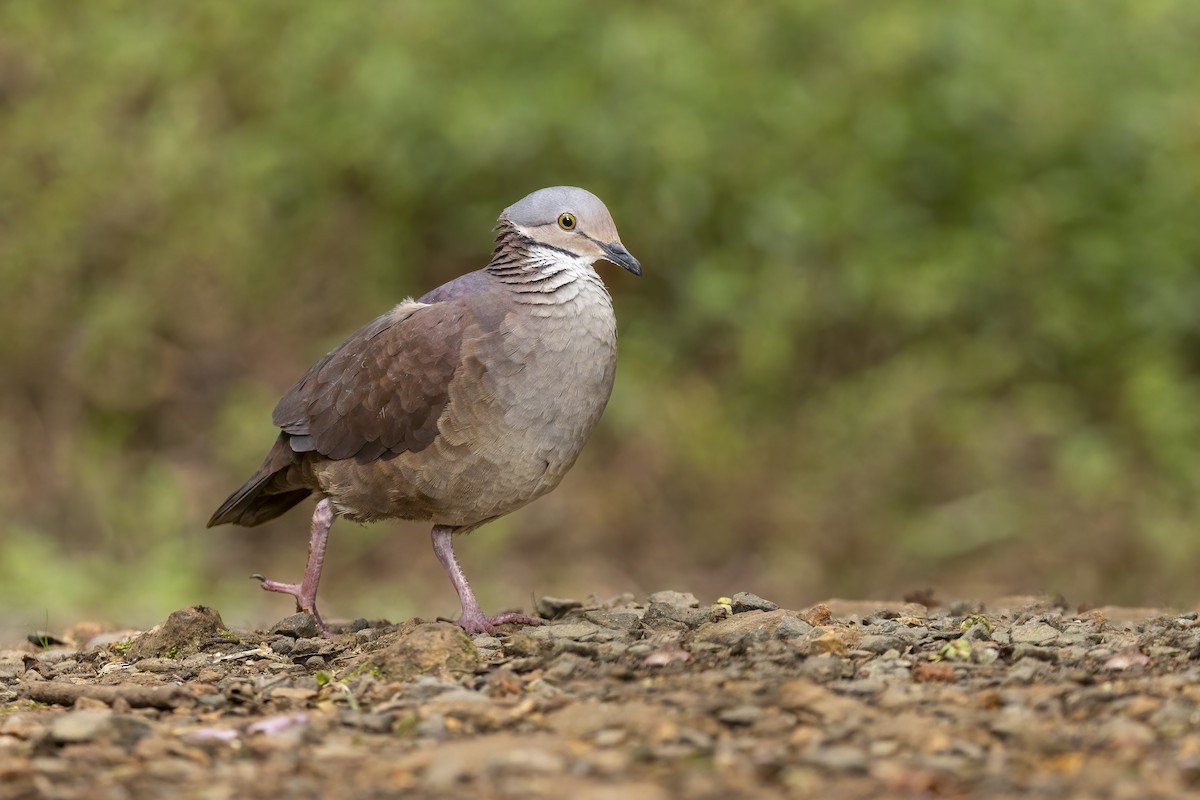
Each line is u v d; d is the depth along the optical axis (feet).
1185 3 60.59
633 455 50.16
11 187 56.54
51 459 51.47
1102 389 53.36
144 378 53.26
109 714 19.62
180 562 47.62
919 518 48.96
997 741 18.20
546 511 48.73
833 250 54.70
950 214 56.24
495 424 24.99
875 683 20.71
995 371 53.11
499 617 25.93
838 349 54.24
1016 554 47.70
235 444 51.24
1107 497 48.85
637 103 54.29
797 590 47.01
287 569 47.93
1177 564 46.78
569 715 19.39
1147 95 57.26
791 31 58.29
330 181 56.08
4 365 53.16
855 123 56.13
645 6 58.54
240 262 55.01
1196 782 16.51
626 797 16.16
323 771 17.84
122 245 55.47
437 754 17.97
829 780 16.85
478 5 56.59
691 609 26.37
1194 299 54.49
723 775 17.02
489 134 53.16
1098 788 16.33
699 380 53.47
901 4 58.13
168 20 59.72
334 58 56.80
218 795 17.03
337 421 25.88
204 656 24.64
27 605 43.21
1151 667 21.22
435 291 26.32
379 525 48.03
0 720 20.57
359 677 22.09
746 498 49.34
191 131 56.54
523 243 25.71
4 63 59.47
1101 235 55.11
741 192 55.01
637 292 54.95
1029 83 56.80
